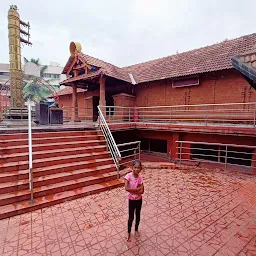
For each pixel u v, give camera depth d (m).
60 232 3.73
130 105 13.81
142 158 12.05
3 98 12.82
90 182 5.93
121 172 7.05
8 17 9.70
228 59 10.02
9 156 5.67
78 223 4.05
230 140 8.52
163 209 4.71
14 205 4.53
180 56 13.69
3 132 6.58
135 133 12.24
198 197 5.43
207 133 8.69
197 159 9.73
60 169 5.96
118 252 3.21
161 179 6.99
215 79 10.52
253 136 7.40
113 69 12.58
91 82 13.38
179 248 3.33
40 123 9.52
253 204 5.02
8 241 3.46
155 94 13.17
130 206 3.48
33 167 5.78
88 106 16.20
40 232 3.73
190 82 11.21
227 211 4.64
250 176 7.32
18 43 9.95
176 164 8.76
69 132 7.73
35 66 10.79
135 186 3.46
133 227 3.93
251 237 3.65
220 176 7.35
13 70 9.83
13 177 5.15
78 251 3.23
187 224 4.06
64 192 5.34
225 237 3.64
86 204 4.93
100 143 7.96
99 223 4.06
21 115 9.47
